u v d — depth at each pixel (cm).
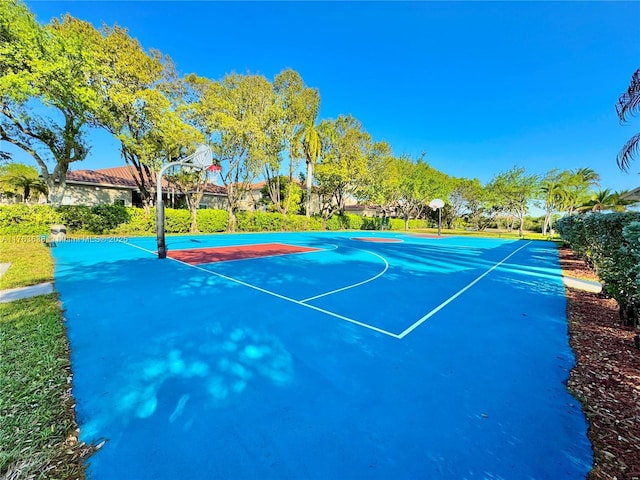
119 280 646
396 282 709
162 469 167
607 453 183
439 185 3519
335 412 221
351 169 2542
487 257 1270
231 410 220
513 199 3253
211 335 361
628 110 519
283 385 256
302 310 472
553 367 298
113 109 1490
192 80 1758
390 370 287
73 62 1306
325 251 1311
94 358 295
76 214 1565
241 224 2381
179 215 1962
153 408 219
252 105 1998
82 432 192
